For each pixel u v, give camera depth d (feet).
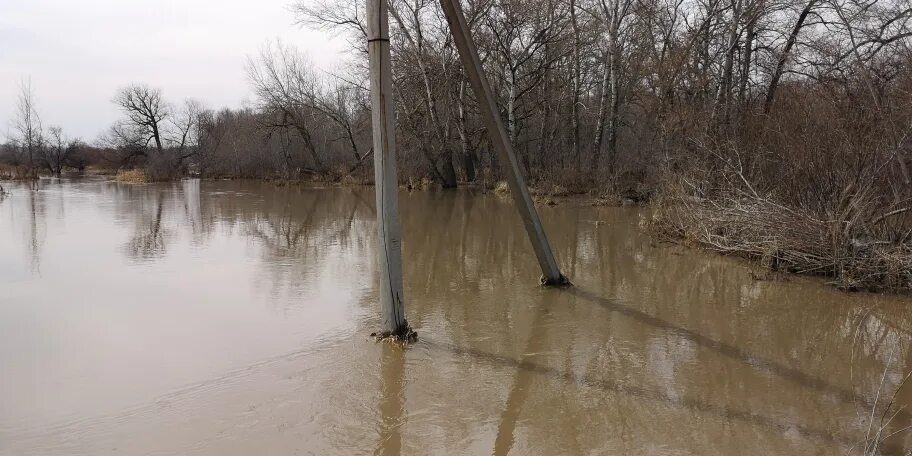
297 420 12.94
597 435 12.52
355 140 120.57
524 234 41.91
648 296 24.20
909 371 16.31
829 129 28.63
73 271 28.45
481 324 20.11
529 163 86.53
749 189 31.99
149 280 26.55
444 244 37.47
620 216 53.42
